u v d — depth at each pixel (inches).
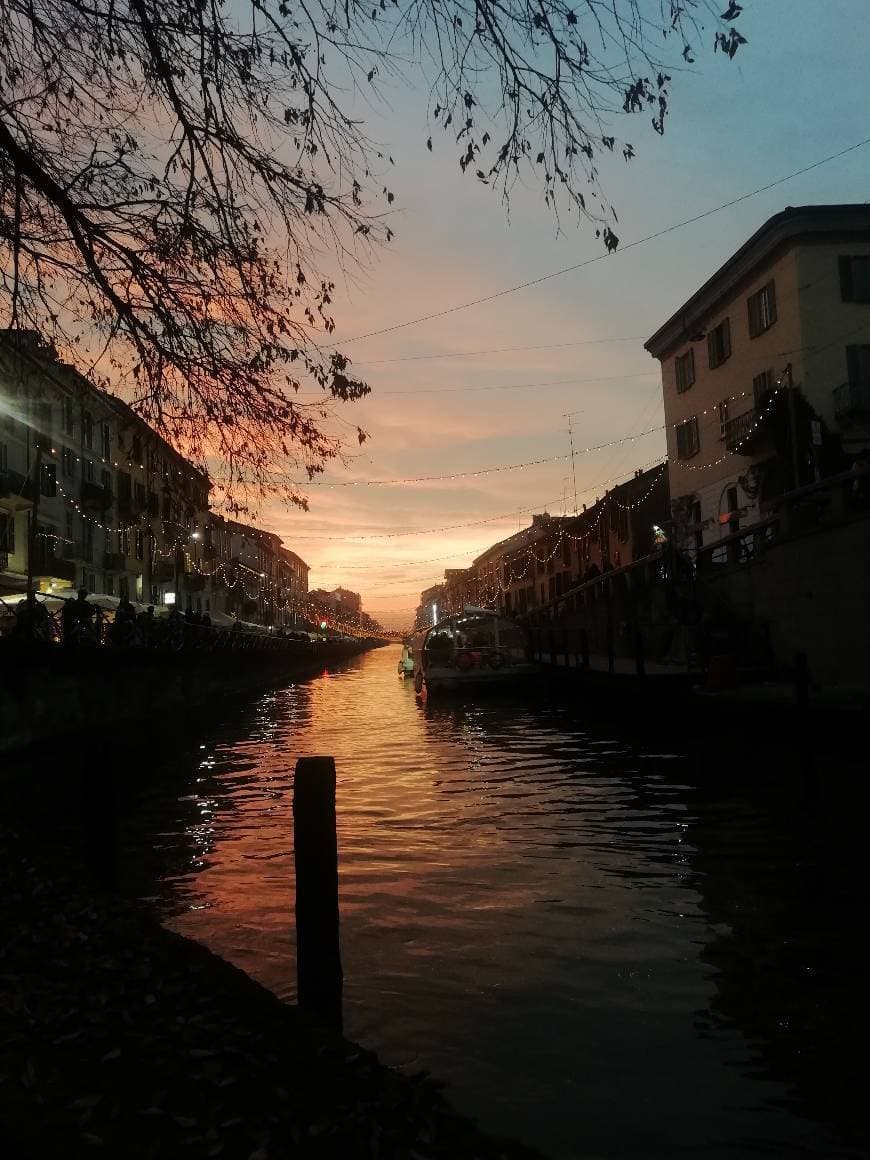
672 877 308.5
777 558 819.4
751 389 1229.7
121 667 897.5
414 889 302.4
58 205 244.7
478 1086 170.2
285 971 235.0
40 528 1365.7
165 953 198.4
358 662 4082.2
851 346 1085.8
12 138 233.9
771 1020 195.3
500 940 250.2
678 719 773.9
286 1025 162.6
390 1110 134.1
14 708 647.1
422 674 1350.9
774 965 225.6
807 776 491.5
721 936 248.2
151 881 330.6
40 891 243.0
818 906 270.7
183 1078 136.6
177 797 520.1
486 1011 203.5
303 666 2711.6
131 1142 117.6
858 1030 189.3
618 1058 180.4
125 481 1742.1
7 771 620.4
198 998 171.0
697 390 1412.4
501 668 1238.3
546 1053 183.0
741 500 1283.2
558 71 197.2
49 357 265.1
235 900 301.6
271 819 443.8
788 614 803.4
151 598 1962.4
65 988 171.0
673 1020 196.9
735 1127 155.2
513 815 424.2
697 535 1422.2
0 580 1229.7
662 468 1871.3
